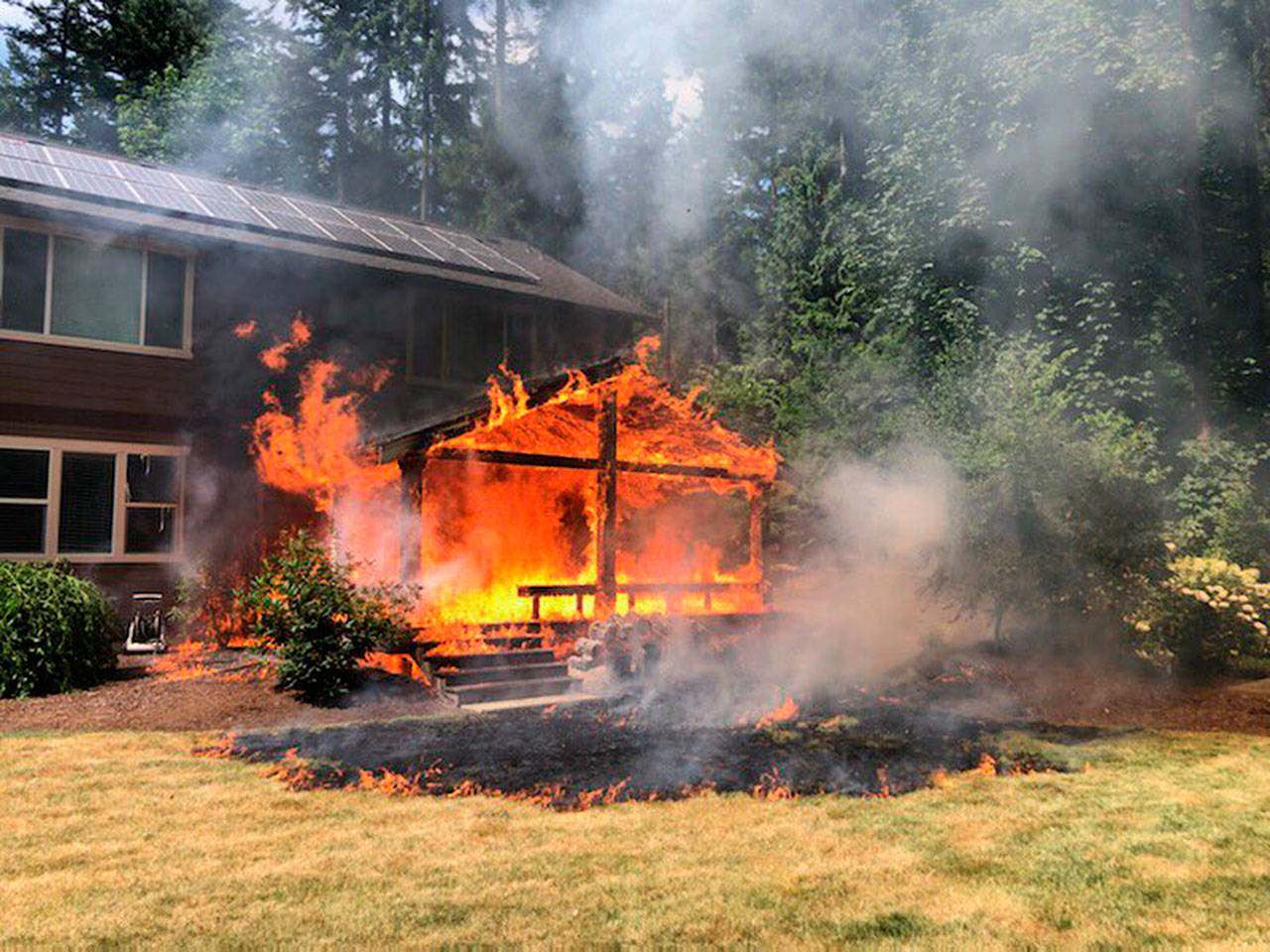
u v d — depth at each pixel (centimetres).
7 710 955
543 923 466
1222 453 1773
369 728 944
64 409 1350
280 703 1027
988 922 473
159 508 1428
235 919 465
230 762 792
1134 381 1812
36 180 1331
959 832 625
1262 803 696
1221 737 922
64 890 502
